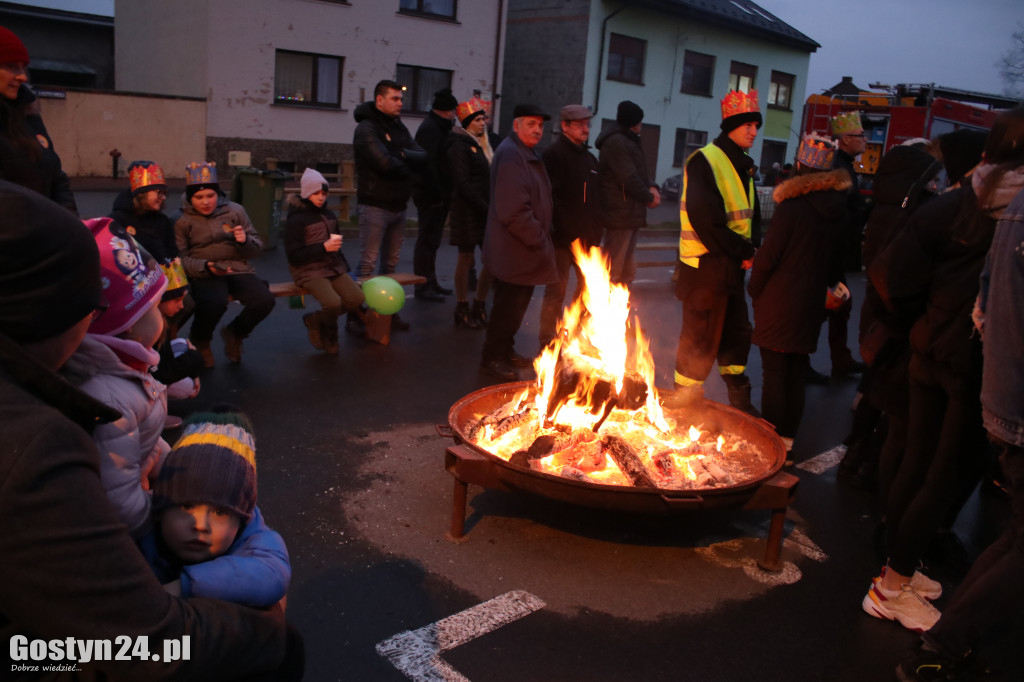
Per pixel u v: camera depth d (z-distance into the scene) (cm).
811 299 452
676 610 329
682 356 515
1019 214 248
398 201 734
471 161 725
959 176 363
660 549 377
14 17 2689
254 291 583
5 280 117
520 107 574
